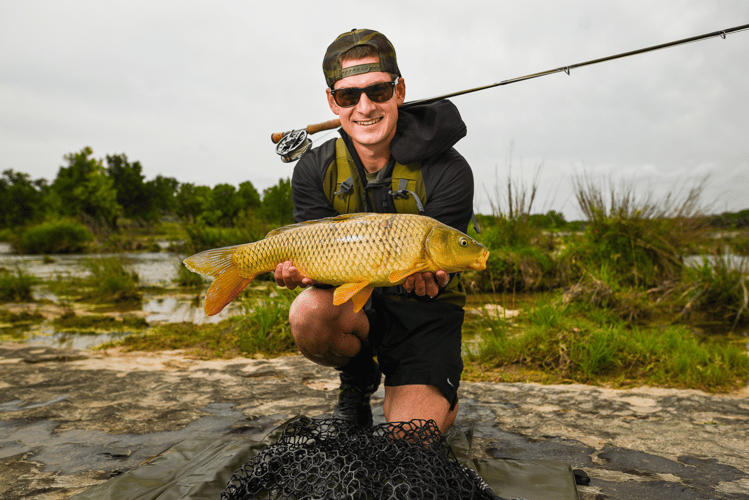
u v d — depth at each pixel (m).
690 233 8.39
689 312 6.57
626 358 4.11
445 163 2.30
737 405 3.08
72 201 45.47
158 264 15.32
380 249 1.87
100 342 5.64
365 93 2.19
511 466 1.98
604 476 2.04
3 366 4.20
